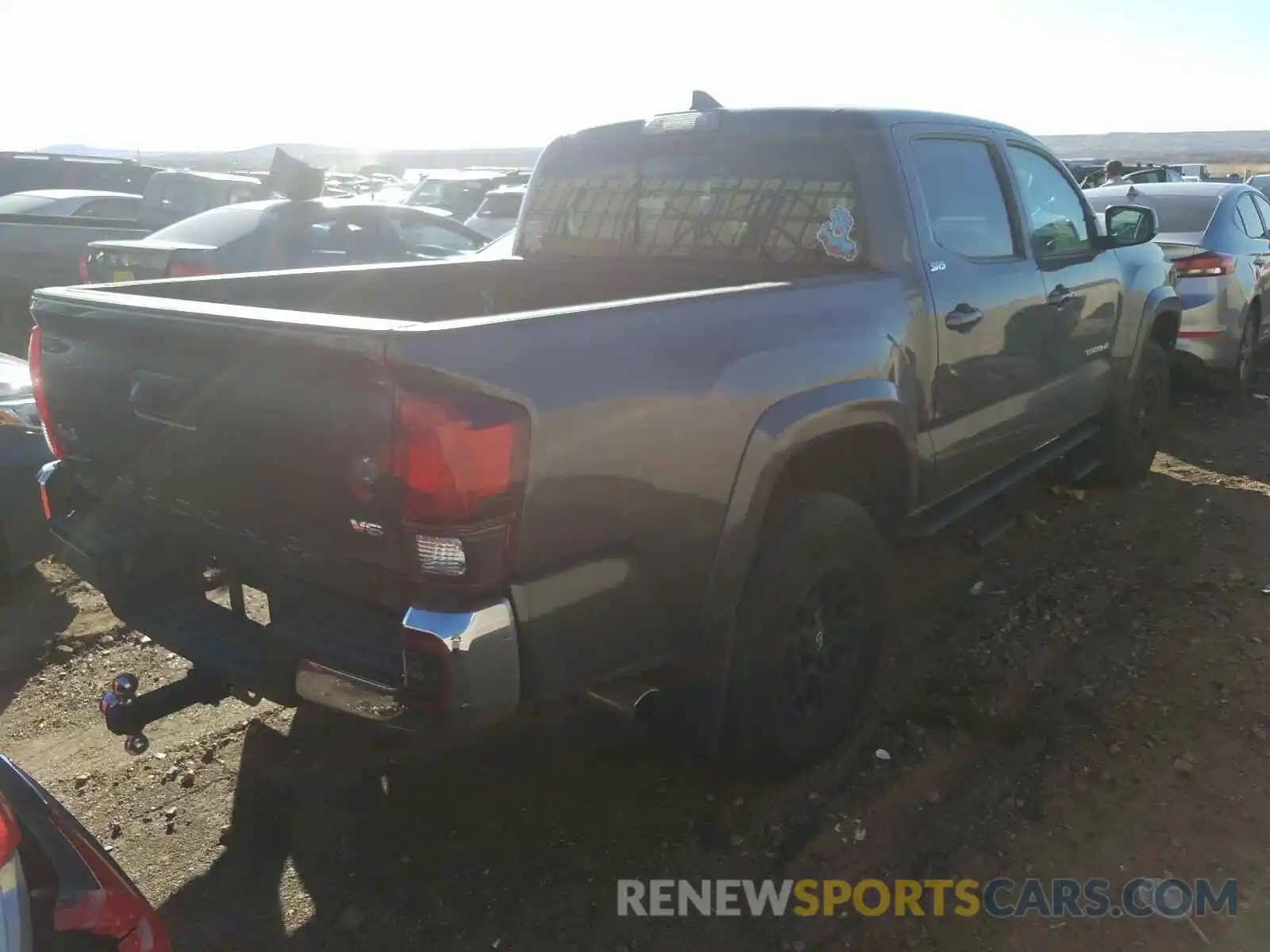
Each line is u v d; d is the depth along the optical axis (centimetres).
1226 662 390
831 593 324
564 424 228
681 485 259
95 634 441
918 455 362
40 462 477
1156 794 314
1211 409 785
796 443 291
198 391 256
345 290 389
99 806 322
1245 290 781
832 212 367
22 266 1059
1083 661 395
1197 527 531
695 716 289
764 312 291
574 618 239
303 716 373
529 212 460
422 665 218
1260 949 255
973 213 400
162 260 812
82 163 1627
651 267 414
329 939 266
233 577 279
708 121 398
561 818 312
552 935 266
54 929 190
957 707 364
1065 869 285
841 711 333
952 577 477
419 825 311
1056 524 539
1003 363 409
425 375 209
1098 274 488
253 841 304
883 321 334
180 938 266
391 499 217
